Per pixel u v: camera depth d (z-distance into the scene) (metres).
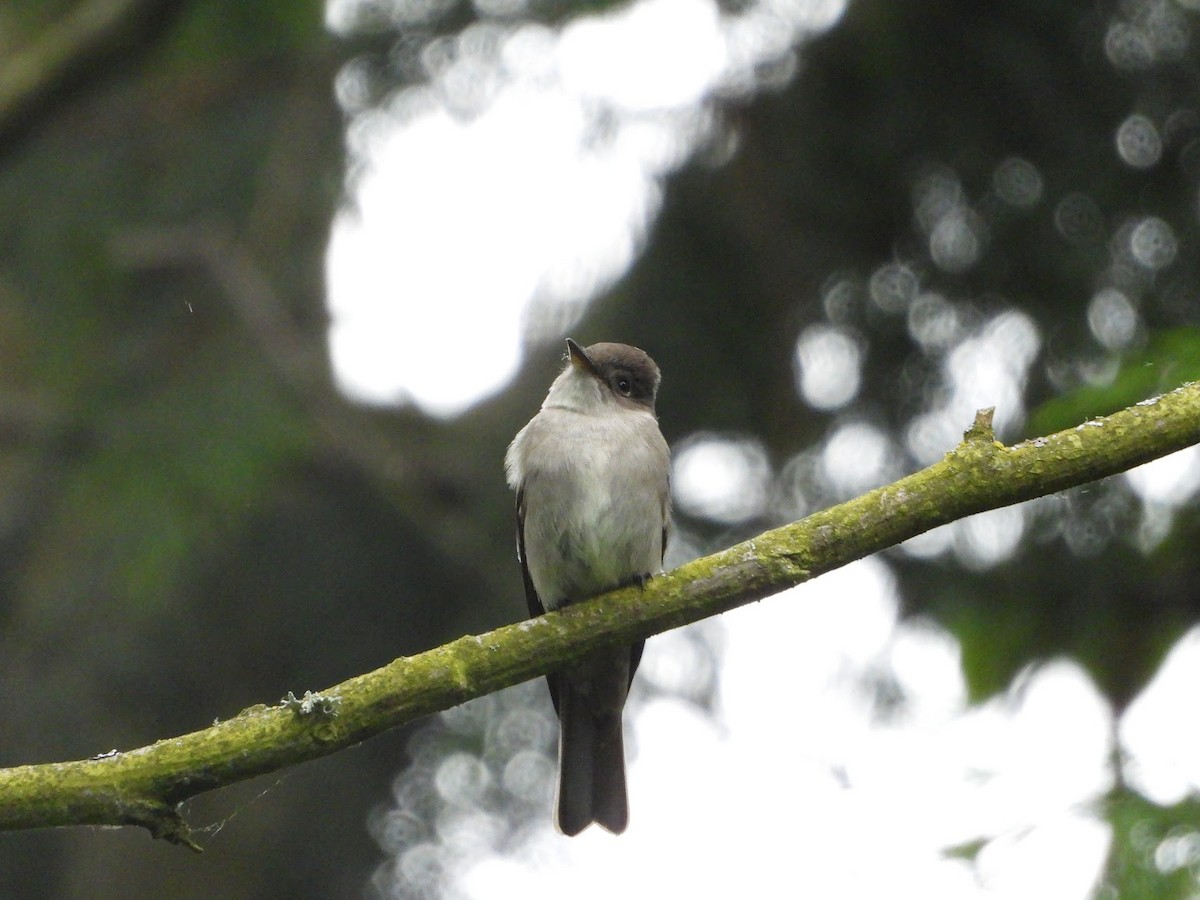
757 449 12.88
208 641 14.42
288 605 14.59
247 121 13.98
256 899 15.38
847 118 12.34
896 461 12.02
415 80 13.06
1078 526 10.87
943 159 12.06
